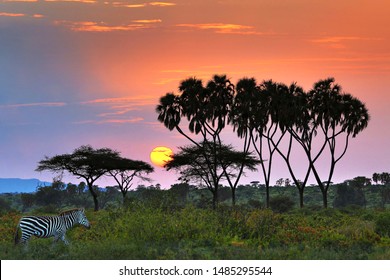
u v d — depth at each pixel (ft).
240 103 247.50
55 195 376.89
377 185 408.26
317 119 245.04
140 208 96.17
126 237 83.76
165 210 99.96
